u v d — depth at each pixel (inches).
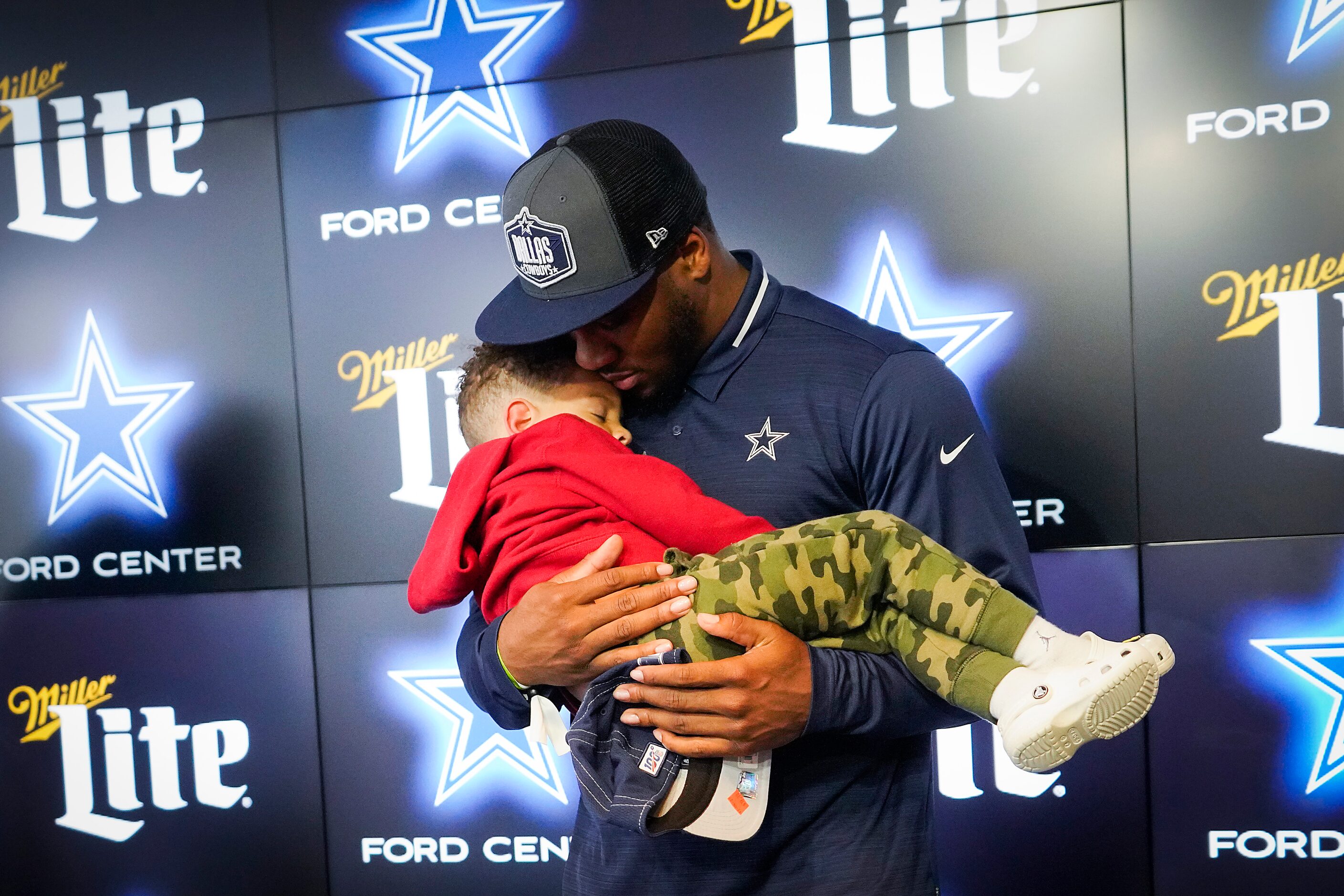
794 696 39.6
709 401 47.5
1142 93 75.2
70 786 90.9
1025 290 77.3
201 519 88.1
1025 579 44.6
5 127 89.0
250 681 88.2
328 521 86.7
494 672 44.6
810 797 43.2
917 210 78.2
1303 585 75.4
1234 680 76.8
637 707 41.6
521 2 82.4
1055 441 77.6
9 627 90.8
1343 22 72.8
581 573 42.2
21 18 88.5
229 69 86.4
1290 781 76.6
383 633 86.4
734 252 51.1
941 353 78.5
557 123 82.6
